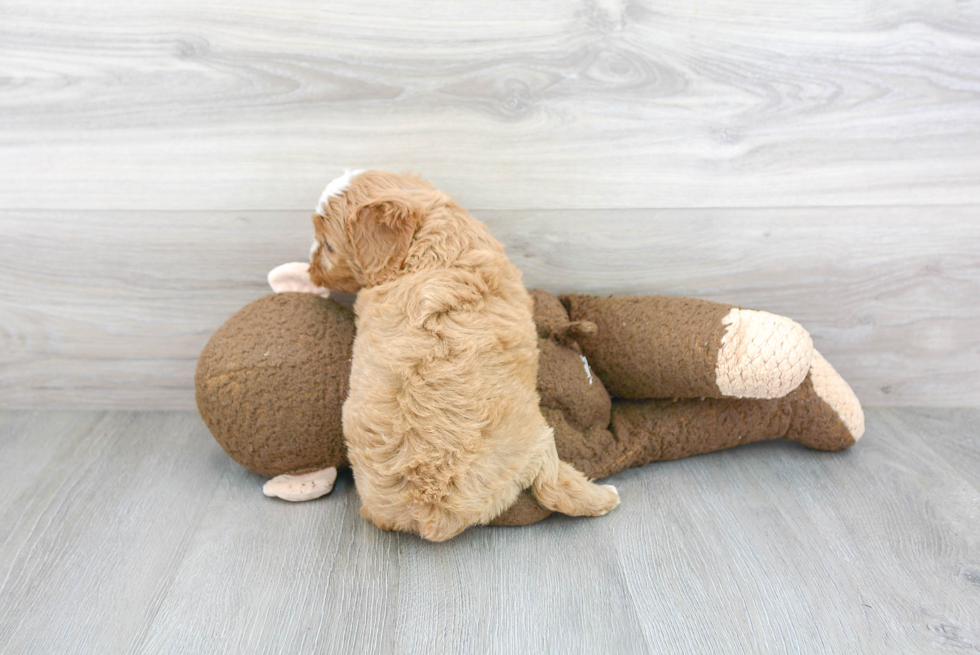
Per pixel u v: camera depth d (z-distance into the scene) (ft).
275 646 2.76
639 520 3.55
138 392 4.61
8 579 3.10
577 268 4.32
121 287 4.31
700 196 4.15
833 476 3.96
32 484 3.81
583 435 3.86
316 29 3.76
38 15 3.72
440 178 4.07
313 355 3.57
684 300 3.90
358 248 3.29
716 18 3.80
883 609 2.97
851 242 4.28
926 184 4.15
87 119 3.91
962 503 3.71
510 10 3.75
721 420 3.96
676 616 2.92
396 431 3.07
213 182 4.06
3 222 4.11
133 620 2.88
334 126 3.95
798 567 3.21
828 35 3.85
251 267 4.27
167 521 3.53
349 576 3.14
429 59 3.83
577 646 2.77
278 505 3.68
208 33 3.76
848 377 4.66
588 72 3.88
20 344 4.43
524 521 3.47
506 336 3.20
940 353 4.58
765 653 2.74
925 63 3.92
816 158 4.09
